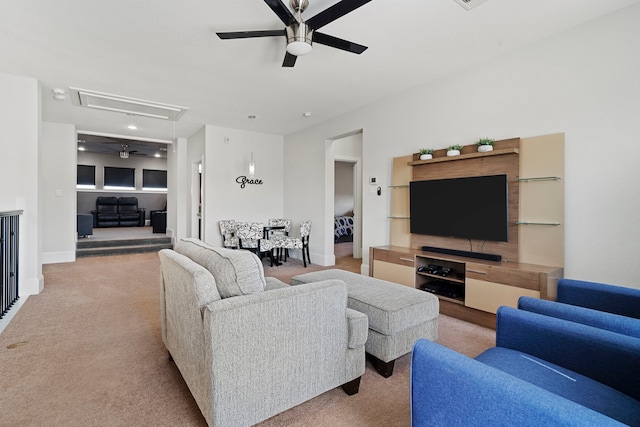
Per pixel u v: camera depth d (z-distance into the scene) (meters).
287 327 1.52
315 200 5.76
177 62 3.28
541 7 2.38
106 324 2.81
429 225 3.64
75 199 5.74
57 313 3.07
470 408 0.89
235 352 1.37
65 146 5.63
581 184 2.62
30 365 2.10
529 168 2.90
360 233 6.27
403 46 2.95
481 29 2.67
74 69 3.43
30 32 2.70
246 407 1.41
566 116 2.69
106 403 1.72
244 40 2.84
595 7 2.39
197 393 1.50
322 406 1.72
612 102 2.46
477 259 3.10
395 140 4.18
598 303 1.83
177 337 1.82
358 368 1.82
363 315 1.83
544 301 1.60
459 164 3.45
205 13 2.45
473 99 3.34
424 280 3.56
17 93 3.58
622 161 2.42
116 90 4.06
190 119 5.45
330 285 1.68
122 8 2.38
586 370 1.26
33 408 1.66
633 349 1.16
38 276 3.71
